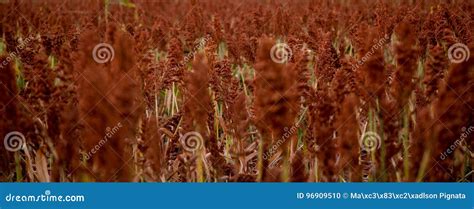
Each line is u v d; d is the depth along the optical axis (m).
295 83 1.28
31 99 1.40
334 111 1.33
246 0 3.03
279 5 2.85
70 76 1.40
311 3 2.91
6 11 2.27
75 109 1.25
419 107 1.51
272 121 1.30
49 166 1.54
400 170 1.37
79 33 2.02
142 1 2.94
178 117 1.67
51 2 2.46
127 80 1.19
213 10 3.04
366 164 1.54
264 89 1.28
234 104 1.52
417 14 2.18
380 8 2.17
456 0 2.42
